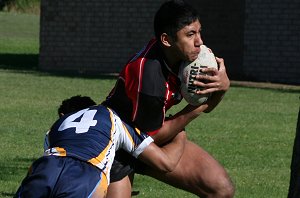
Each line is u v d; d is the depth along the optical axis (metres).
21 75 70.75
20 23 143.12
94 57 79.44
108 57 79.00
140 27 77.75
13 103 49.56
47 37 80.25
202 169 15.98
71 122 14.80
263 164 31.38
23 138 36.38
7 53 100.62
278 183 27.80
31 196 13.95
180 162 16.08
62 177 13.99
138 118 15.30
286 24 71.00
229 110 48.81
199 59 15.09
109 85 62.38
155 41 15.45
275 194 26.06
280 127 41.97
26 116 43.81
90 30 79.25
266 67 72.12
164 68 15.21
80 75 73.31
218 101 15.55
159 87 15.18
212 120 43.94
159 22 15.04
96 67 79.25
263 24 71.75
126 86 15.30
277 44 71.50
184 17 14.87
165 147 15.82
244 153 33.72
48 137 14.88
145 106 15.21
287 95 59.66
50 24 80.12
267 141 37.16
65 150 14.32
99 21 78.88
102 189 14.16
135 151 15.34
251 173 29.47
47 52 80.44
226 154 33.31
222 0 78.19
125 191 15.81
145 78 15.12
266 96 58.31
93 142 14.41
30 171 14.33
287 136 38.91
